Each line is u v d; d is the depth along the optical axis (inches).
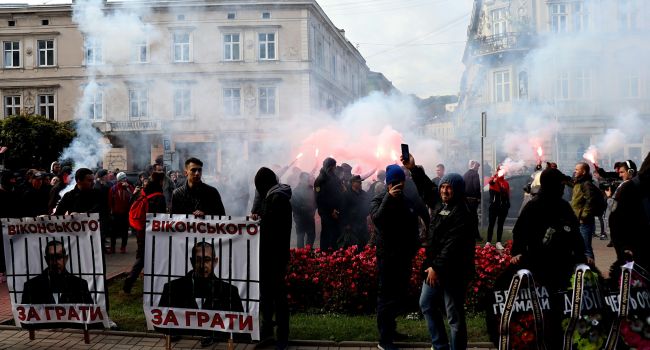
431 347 206.7
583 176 338.3
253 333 196.4
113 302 277.3
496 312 173.8
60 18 1414.9
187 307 200.4
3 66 1450.5
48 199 410.6
